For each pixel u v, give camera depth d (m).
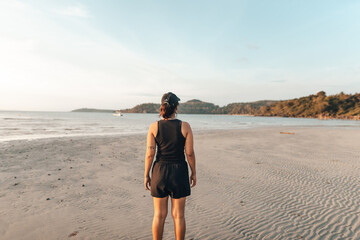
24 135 19.61
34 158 8.88
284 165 8.34
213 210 4.21
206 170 7.49
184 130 2.37
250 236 3.27
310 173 7.17
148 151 2.41
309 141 16.86
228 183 6.02
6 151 10.42
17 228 3.26
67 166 7.64
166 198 2.44
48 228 3.30
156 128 2.39
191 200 4.71
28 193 4.83
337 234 3.36
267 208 4.36
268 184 5.97
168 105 2.37
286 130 31.67
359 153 11.25
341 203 4.66
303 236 3.29
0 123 39.72
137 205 4.36
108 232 3.25
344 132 27.42
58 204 4.27
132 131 27.22
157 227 2.37
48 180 5.88
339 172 7.31
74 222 3.54
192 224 3.62
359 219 3.89
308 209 4.34
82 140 15.92
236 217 3.93
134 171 7.21
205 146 13.69
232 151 11.73
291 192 5.35
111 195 4.89
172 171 2.32
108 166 7.85
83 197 4.71
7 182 5.59
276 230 3.47
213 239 3.16
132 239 3.08
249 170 7.53
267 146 13.83
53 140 15.48
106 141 15.64
